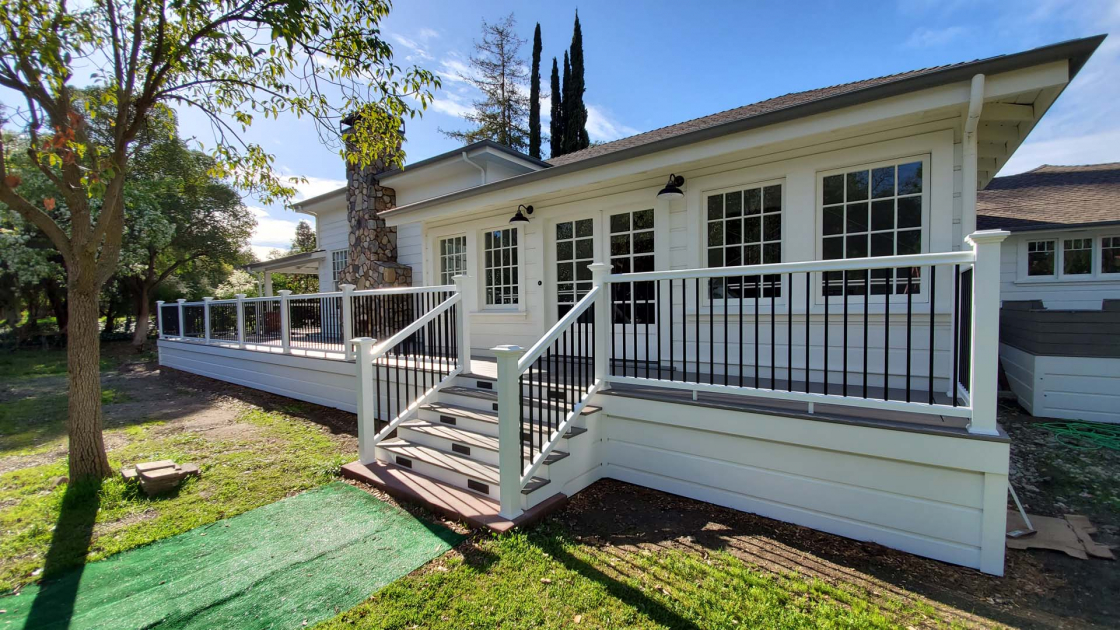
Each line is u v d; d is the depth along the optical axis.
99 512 3.60
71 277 4.06
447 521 3.41
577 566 2.78
